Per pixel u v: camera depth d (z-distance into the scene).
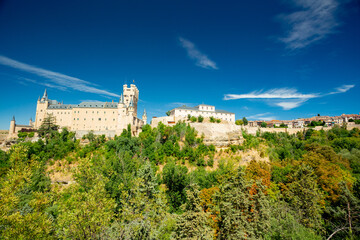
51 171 76.00
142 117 144.50
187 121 115.88
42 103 129.12
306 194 37.62
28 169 24.70
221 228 28.52
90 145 93.62
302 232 26.17
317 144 82.69
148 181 45.16
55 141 93.31
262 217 28.78
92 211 22.03
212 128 106.44
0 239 18.86
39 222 21.41
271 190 47.91
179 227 25.42
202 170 70.69
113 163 57.03
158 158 82.81
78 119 121.19
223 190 34.12
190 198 26.16
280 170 59.62
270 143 99.00
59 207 23.81
